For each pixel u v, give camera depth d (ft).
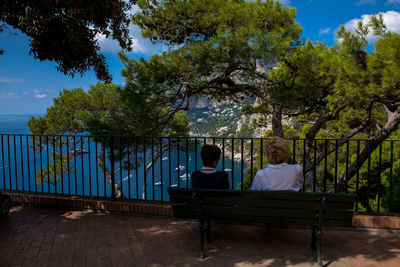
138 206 12.13
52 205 13.39
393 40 15.08
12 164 133.59
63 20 11.63
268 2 19.11
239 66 20.79
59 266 7.85
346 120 42.52
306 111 26.63
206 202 8.14
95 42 13.01
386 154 39.11
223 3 18.88
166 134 40.42
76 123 43.91
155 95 22.50
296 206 7.40
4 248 9.07
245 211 7.87
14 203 13.88
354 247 8.73
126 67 21.54
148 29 22.99
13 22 11.62
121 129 28.73
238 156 250.37
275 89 21.89
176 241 9.52
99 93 43.91
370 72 17.99
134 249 8.93
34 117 45.14
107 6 11.68
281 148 8.25
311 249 8.61
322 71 19.99
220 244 9.20
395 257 8.00
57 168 48.14
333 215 7.25
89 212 12.74
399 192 30.22
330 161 55.01
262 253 8.47
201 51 19.31
